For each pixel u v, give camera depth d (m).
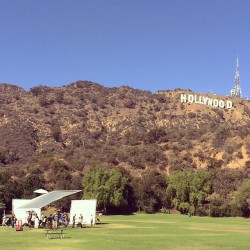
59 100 199.38
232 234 45.47
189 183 89.62
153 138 140.75
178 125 185.38
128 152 123.38
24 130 162.12
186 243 36.22
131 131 169.50
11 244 34.69
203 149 122.38
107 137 172.50
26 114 179.00
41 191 63.47
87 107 197.88
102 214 86.19
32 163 122.31
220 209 81.88
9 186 91.88
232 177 100.75
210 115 196.88
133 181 96.75
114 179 88.56
